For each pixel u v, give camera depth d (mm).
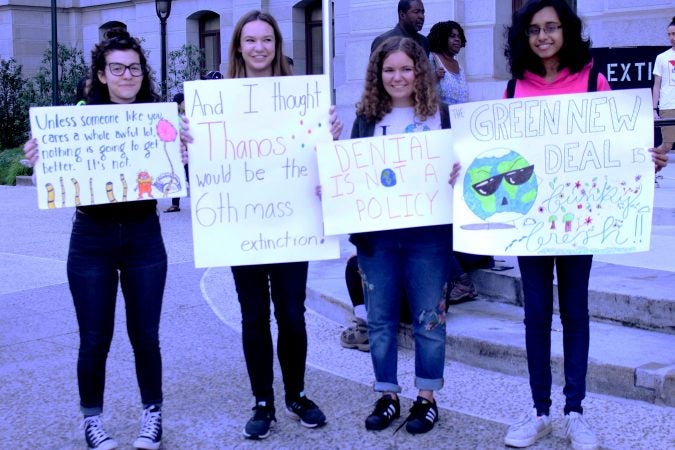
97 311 3990
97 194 3914
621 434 4066
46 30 25891
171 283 7895
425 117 4152
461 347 5258
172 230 10930
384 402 4348
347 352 5625
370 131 4234
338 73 17453
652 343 4930
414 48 4094
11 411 4695
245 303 4223
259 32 4168
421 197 4082
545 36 3865
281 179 4168
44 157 3871
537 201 3904
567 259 3959
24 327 6484
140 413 4609
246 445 4148
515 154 3914
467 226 3975
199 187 4113
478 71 14156
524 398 4625
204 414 4574
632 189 3857
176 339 6051
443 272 4180
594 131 3859
